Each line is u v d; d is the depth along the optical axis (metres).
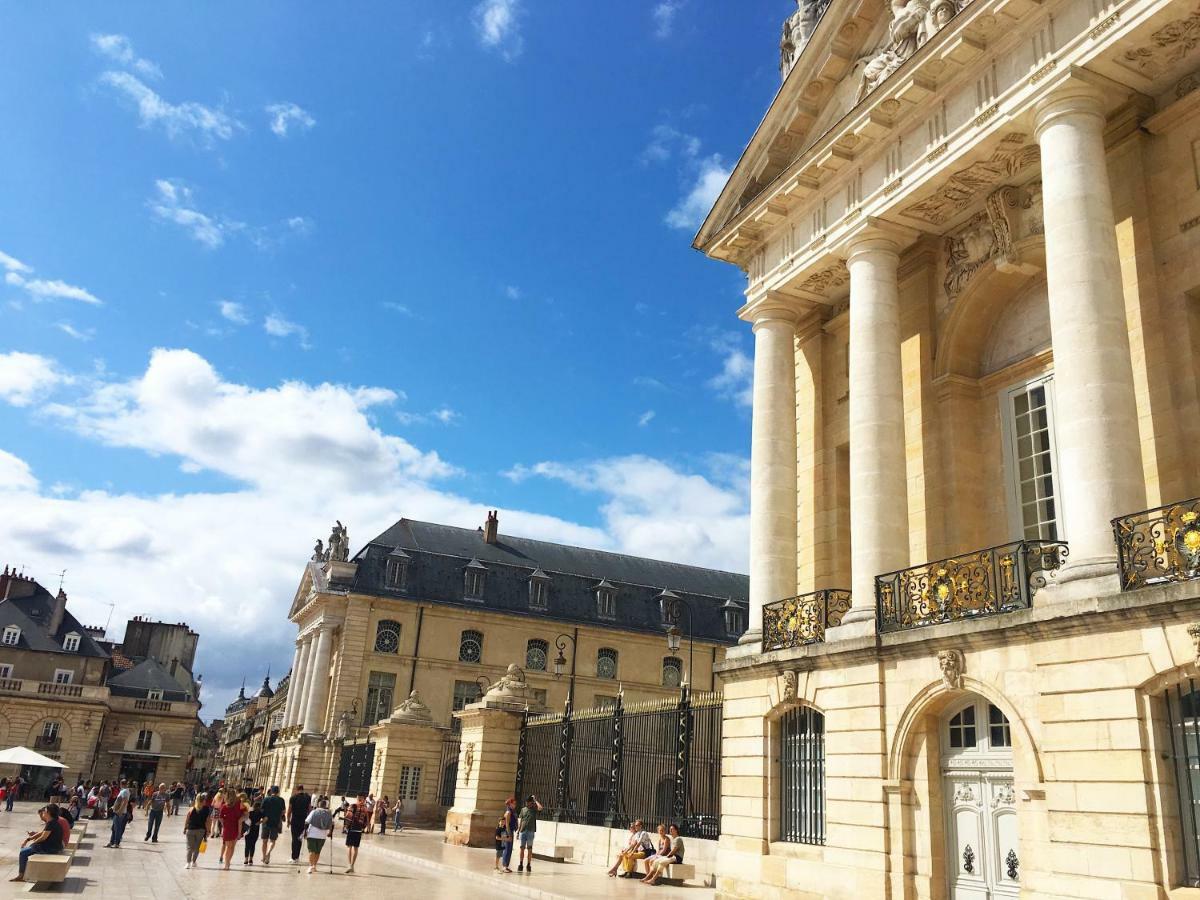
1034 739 10.95
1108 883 9.71
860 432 14.72
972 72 13.84
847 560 18.06
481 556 58.19
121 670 81.81
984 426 15.81
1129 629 10.00
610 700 55.94
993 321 16.14
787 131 18.28
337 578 54.03
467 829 25.23
